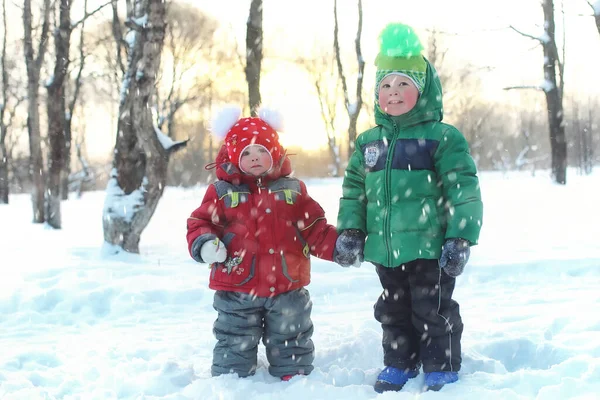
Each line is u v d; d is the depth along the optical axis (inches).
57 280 236.8
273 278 130.3
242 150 132.9
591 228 375.9
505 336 152.6
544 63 816.3
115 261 287.0
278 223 132.6
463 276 240.4
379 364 141.1
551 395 108.9
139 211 301.1
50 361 149.5
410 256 125.7
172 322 194.9
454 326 129.0
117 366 139.3
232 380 124.7
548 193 662.5
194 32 1273.4
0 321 200.4
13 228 559.8
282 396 117.3
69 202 952.9
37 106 650.2
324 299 221.5
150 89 296.0
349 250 128.8
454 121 1798.7
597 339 144.3
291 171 141.9
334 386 121.6
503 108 2011.6
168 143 304.2
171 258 302.7
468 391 114.3
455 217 122.0
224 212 133.3
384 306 133.6
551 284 224.8
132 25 292.4
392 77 128.6
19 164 1551.4
